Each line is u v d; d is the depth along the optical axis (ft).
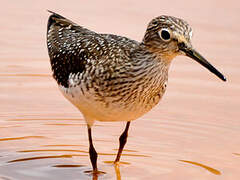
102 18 66.85
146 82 37.70
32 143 45.37
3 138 45.80
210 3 72.08
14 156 43.29
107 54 38.70
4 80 54.80
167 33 36.88
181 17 67.56
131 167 42.34
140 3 71.87
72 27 44.27
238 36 63.98
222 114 49.75
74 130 47.75
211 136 46.60
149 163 42.83
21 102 51.44
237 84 54.90
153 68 37.55
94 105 38.86
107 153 44.47
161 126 48.16
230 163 42.65
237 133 46.96
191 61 59.82
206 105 51.29
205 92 53.57
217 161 42.93
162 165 42.50
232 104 51.44
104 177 41.06
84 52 40.11
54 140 46.06
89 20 65.92
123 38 40.81
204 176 40.75
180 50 37.17
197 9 70.33
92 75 38.40
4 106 50.57
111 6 70.85
